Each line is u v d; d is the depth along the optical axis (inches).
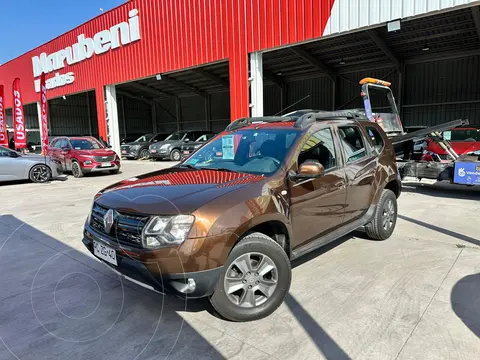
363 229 209.0
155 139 855.7
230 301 110.6
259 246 113.3
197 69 885.2
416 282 138.9
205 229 101.6
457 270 149.4
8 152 434.3
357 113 190.2
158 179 133.6
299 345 101.3
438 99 761.0
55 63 925.8
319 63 796.6
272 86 1018.1
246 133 157.9
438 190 344.8
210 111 1179.3
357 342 101.8
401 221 228.4
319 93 930.7
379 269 152.0
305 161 130.0
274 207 118.5
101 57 777.6
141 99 1315.2
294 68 877.8
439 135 329.1
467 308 118.6
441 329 107.0
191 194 112.0
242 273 112.1
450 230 207.6
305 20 429.1
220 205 106.8
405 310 118.3
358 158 168.6
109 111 797.2
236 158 148.6
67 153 513.7
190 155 170.9
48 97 981.2
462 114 733.9
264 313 115.2
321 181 140.5
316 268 154.2
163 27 621.3
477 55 703.1
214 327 111.6
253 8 479.2
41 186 421.7
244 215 109.0
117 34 719.7
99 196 129.5
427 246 179.9
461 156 307.3
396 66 794.2
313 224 139.0
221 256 103.9
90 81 824.9
